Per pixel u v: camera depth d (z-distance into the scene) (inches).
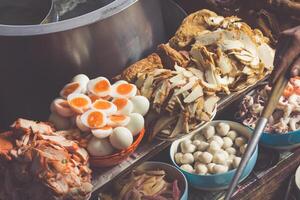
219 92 55.0
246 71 55.5
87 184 46.4
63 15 64.2
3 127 57.5
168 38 64.6
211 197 54.3
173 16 63.2
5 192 46.5
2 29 52.2
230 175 52.9
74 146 47.5
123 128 48.7
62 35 52.0
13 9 63.6
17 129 47.8
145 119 52.4
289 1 58.9
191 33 58.0
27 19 62.9
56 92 55.2
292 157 58.2
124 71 55.0
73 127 50.1
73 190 45.4
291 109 57.0
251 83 56.4
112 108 49.8
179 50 57.6
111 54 55.4
